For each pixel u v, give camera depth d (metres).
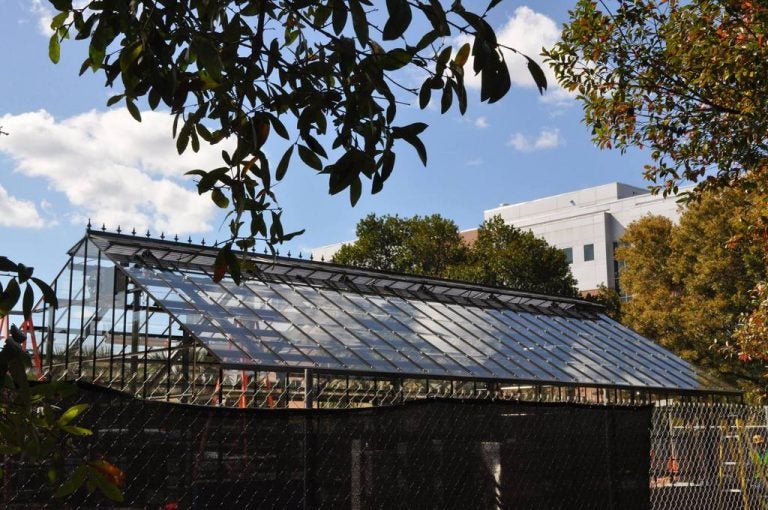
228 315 14.91
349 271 18.89
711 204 35.91
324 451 7.11
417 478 7.69
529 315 21.20
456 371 15.52
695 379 19.64
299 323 15.55
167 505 6.09
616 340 21.19
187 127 3.00
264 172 2.84
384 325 16.98
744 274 34.28
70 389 2.53
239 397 14.18
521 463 8.39
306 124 2.83
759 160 10.56
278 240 2.99
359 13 2.30
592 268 69.75
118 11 2.41
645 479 9.30
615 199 74.75
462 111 2.67
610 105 10.80
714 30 10.23
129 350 15.31
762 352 11.72
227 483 6.49
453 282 20.66
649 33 10.51
